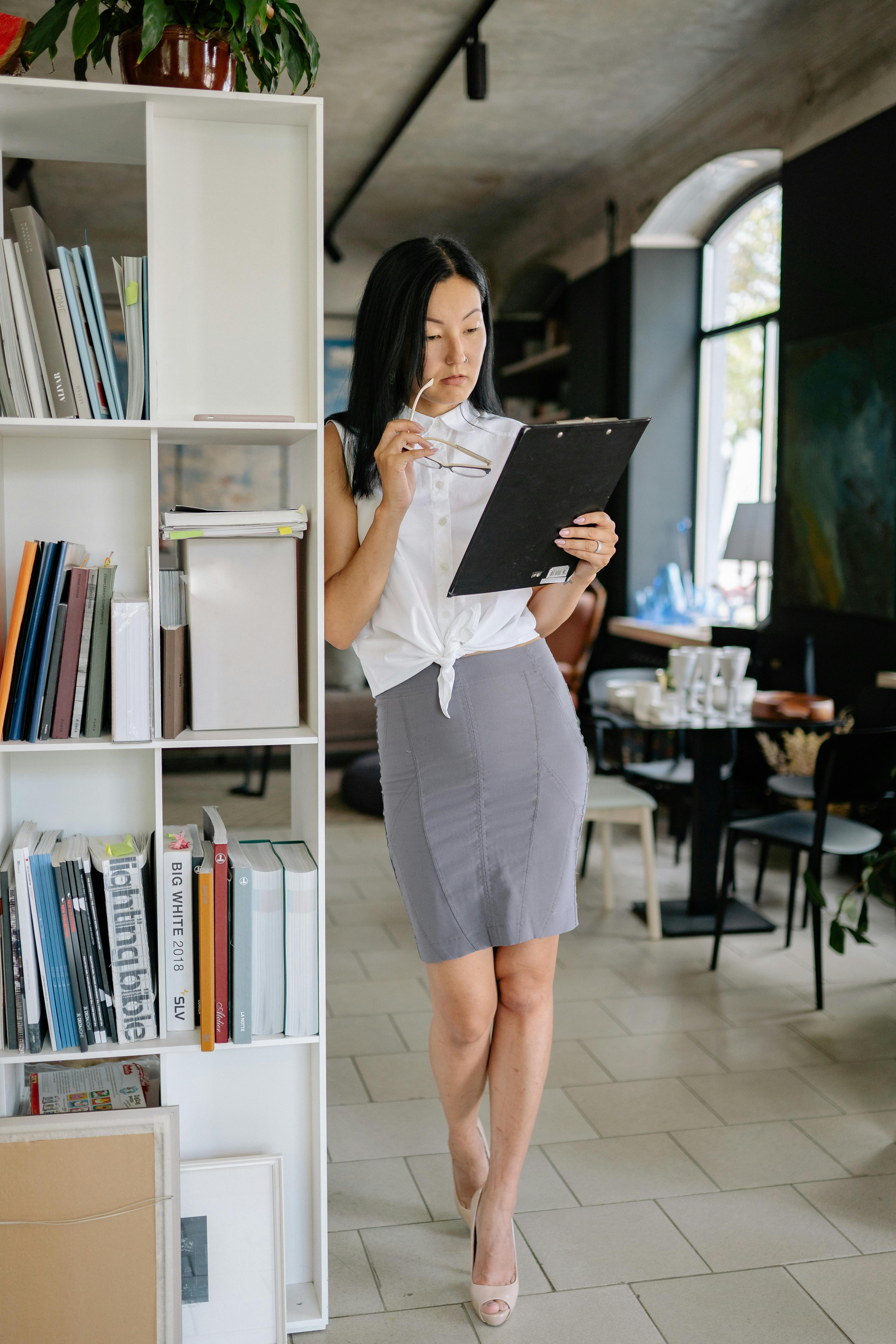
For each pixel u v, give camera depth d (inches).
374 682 76.2
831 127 194.2
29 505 77.5
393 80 217.9
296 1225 80.1
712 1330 75.5
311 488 74.5
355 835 207.2
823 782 128.6
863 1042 121.4
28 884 70.2
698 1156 98.0
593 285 287.6
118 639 69.8
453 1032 77.1
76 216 305.3
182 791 238.2
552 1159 97.4
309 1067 78.7
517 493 64.8
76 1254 70.0
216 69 71.6
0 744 69.3
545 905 75.3
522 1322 76.3
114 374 70.6
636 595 277.1
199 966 73.9
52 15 70.1
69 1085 78.4
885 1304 78.5
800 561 208.2
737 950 149.6
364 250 348.8
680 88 220.1
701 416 272.8
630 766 176.4
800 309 205.8
